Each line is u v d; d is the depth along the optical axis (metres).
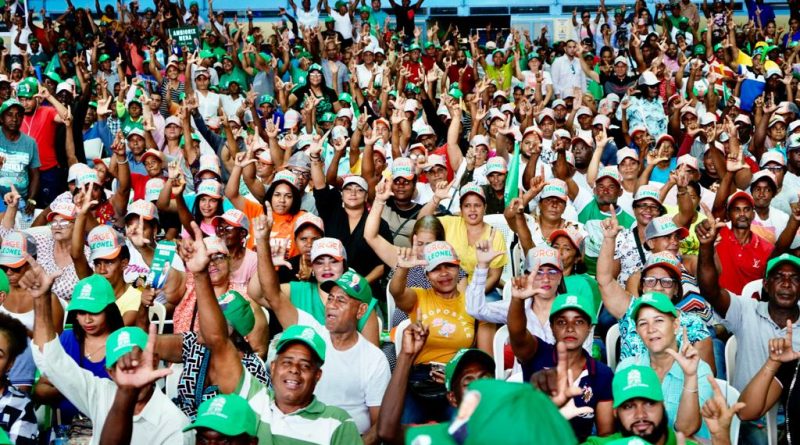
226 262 7.87
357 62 20.95
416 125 16.20
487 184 11.52
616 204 10.80
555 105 16.73
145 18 23.30
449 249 7.77
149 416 5.52
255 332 7.59
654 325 6.38
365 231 8.97
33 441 6.01
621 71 19.59
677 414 5.87
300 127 16.84
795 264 7.26
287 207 10.11
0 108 12.23
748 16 23.66
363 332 7.28
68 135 13.44
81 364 6.58
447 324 7.70
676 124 15.43
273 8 24.69
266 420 5.76
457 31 22.34
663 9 22.97
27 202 12.13
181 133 13.97
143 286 8.39
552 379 4.53
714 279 7.38
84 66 18.75
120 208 11.60
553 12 24.27
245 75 20.25
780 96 18.59
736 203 9.27
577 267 8.91
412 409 6.74
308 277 8.10
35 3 24.61
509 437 2.19
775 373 6.22
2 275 7.70
